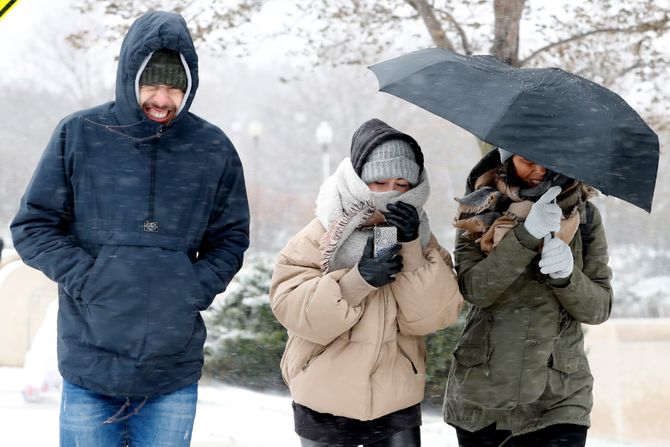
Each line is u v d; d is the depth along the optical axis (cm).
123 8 2061
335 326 864
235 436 1661
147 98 849
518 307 905
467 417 924
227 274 908
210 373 2095
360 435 900
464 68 872
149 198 872
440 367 1784
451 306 895
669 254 6400
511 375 896
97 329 845
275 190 10212
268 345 2055
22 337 2452
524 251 869
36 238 862
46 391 1945
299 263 912
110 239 861
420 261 884
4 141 10106
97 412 861
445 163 9019
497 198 903
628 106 859
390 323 892
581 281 890
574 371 905
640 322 2573
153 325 849
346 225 882
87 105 10075
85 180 866
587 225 934
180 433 879
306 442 913
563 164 788
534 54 2006
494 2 1850
